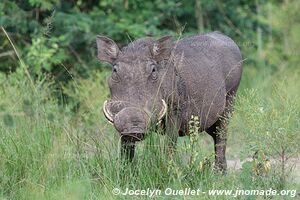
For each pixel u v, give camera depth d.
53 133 16.75
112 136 16.84
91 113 19.77
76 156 16.14
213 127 18.30
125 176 15.51
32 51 23.86
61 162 15.81
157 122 15.12
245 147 16.44
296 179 16.45
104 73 23.67
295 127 16.67
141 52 15.43
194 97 16.61
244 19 29.06
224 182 15.71
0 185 15.32
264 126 16.03
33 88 18.92
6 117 15.68
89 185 14.91
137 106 14.77
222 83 17.61
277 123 16.11
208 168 16.02
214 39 18.17
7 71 25.12
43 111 17.20
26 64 23.89
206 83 16.94
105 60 15.81
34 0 24.92
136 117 14.41
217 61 17.67
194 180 15.54
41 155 15.95
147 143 15.66
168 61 15.88
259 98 17.50
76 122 18.78
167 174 15.45
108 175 15.55
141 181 15.39
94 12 26.28
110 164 15.70
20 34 25.53
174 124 15.94
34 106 17.34
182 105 16.23
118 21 26.48
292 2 33.81
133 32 25.50
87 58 25.62
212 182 15.55
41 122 16.88
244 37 28.70
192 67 16.69
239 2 29.73
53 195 14.66
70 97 22.12
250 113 16.59
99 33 25.78
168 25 27.77
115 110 14.97
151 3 27.19
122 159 15.74
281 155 15.93
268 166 15.63
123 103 14.88
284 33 31.52
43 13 26.05
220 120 18.03
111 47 15.78
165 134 15.88
